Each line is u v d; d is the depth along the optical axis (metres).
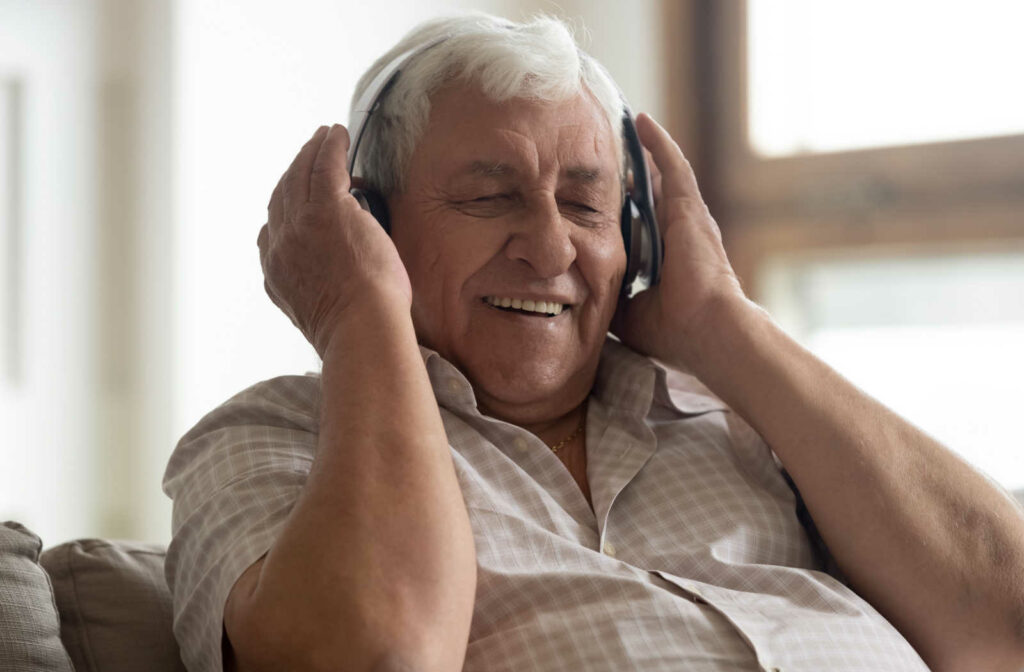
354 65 3.71
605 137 1.54
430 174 1.49
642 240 1.65
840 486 1.39
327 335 1.30
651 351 1.63
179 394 3.40
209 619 1.21
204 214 3.46
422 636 1.07
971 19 3.66
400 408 1.19
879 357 3.79
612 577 1.25
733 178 3.98
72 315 3.32
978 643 1.35
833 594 1.33
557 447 1.55
